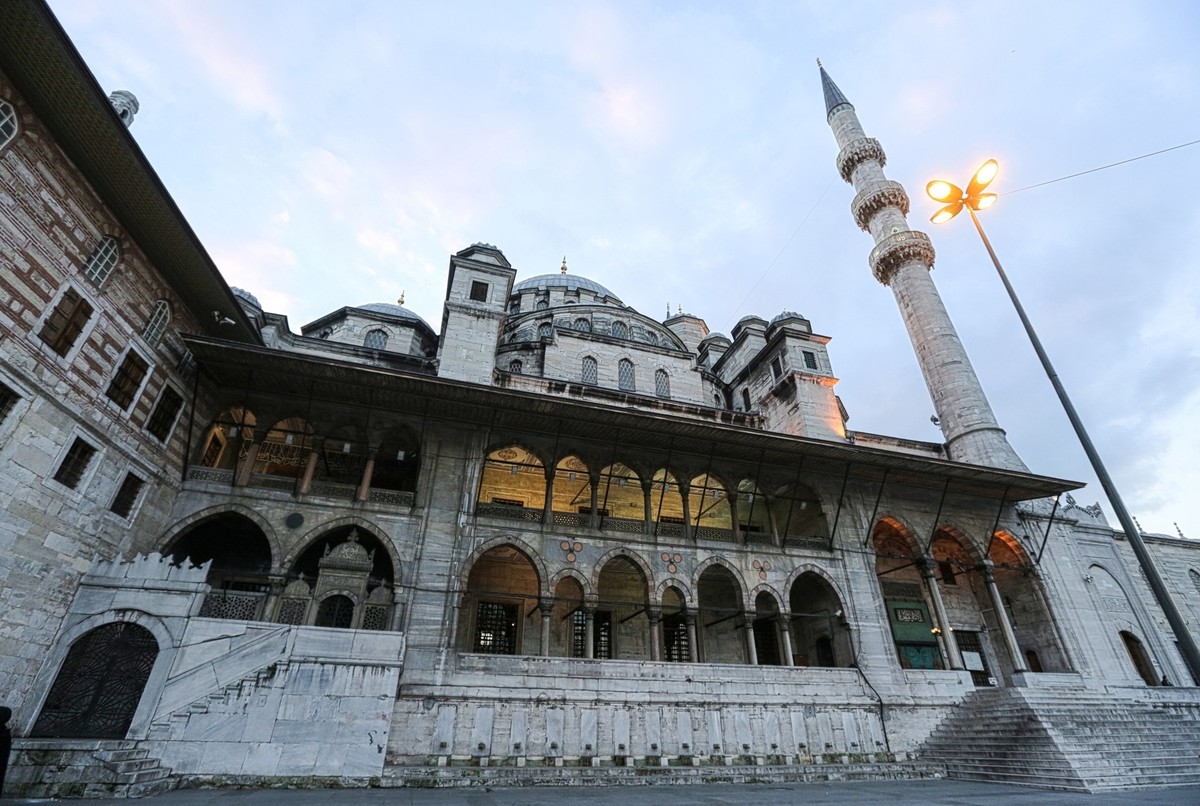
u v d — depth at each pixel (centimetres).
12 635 1480
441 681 2028
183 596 1708
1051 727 2111
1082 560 3584
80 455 1725
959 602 3434
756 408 4056
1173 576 3997
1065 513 3672
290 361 2145
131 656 1622
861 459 2841
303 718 1616
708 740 2162
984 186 1496
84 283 1719
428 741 1884
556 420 2555
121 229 1850
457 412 2512
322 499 2309
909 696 2588
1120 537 3919
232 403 2380
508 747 1944
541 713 2030
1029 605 3319
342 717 1647
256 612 2033
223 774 1506
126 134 1586
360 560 2100
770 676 2430
